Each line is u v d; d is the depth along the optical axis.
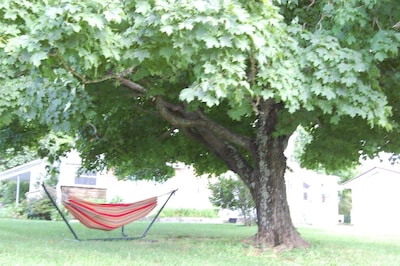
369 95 7.39
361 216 29.70
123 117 12.98
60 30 5.47
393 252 11.32
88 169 14.83
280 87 6.70
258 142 10.99
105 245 10.27
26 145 14.63
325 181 35.12
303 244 10.90
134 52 6.13
